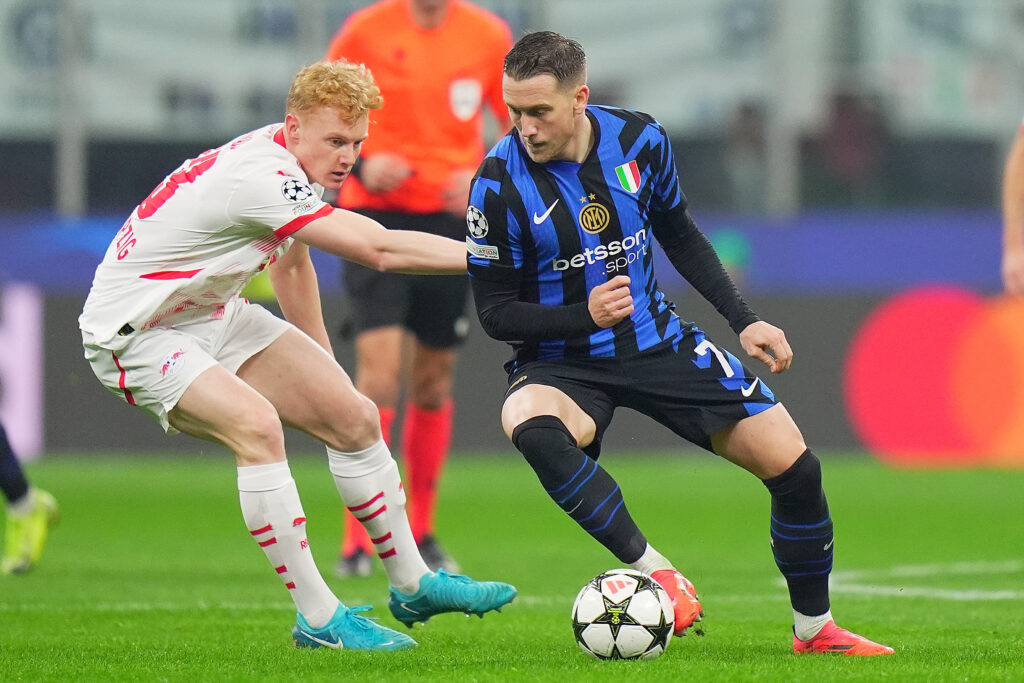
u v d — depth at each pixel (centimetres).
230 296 1705
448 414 2741
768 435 1614
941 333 5228
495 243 1627
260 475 1620
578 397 1645
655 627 1538
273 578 2581
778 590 2434
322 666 1516
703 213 5581
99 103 5941
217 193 1611
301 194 1603
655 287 1712
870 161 6188
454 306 2695
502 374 5238
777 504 1627
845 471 4925
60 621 1978
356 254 1609
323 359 1742
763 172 6153
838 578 2619
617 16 6188
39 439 5138
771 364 1636
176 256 1636
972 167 6228
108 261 1683
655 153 1666
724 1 6138
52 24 5781
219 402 1619
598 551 3075
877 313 5238
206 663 1551
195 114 6012
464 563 2856
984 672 1455
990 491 4369
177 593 2345
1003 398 5203
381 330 2633
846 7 6138
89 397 5184
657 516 3791
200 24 5966
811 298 5228
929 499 4166
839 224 5547
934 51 6153
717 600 2294
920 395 5219
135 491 4362
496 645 1716
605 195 1633
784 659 1566
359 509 1736
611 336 1653
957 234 5566
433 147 2728
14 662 1577
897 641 1770
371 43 2728
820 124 6181
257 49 6000
